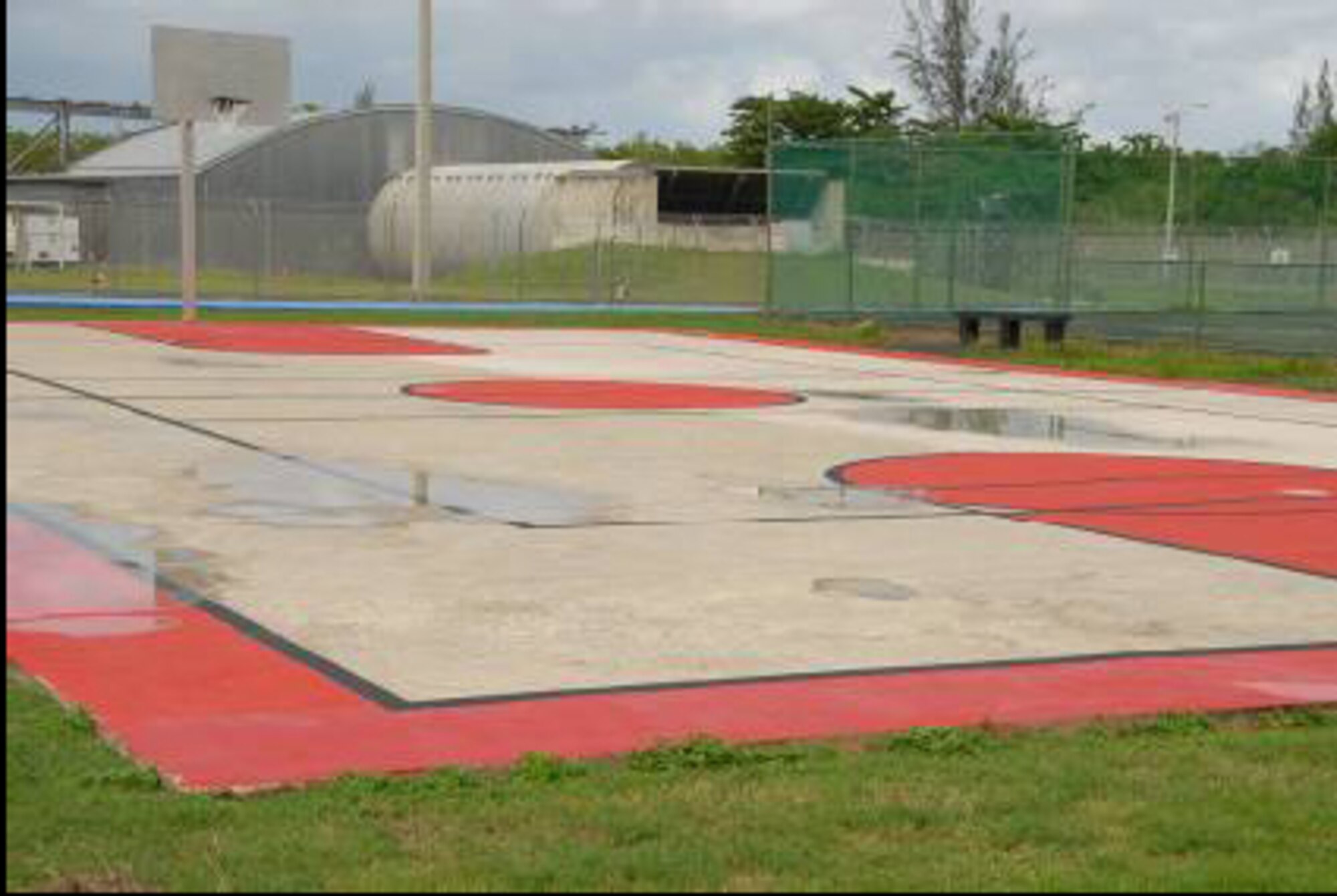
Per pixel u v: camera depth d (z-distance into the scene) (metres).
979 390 23.28
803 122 77.38
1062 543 11.04
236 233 59.59
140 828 5.03
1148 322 36.62
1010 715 6.75
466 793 5.48
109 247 58.69
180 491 12.43
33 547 10.06
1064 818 5.36
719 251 56.09
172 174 58.38
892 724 6.58
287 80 37.25
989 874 4.81
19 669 7.14
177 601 8.65
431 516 11.60
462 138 65.69
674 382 23.09
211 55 36.06
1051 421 19.23
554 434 16.59
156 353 25.88
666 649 7.77
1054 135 35.47
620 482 13.45
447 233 58.25
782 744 6.18
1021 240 32.03
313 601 8.70
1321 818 5.43
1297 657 7.96
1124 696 7.11
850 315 34.19
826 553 10.50
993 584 9.62
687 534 11.09
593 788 5.56
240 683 7.01
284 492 12.52
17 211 57.53
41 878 4.58
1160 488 13.77
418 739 6.20
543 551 10.35
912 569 10.02
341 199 62.12
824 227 34.75
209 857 4.79
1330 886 4.79
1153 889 4.73
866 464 14.99
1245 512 12.55
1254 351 30.09
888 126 77.19
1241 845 5.15
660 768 5.82
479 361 26.08
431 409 18.77
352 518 11.44
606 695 6.91
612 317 39.31
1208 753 6.21
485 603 8.73
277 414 17.94
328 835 5.00
